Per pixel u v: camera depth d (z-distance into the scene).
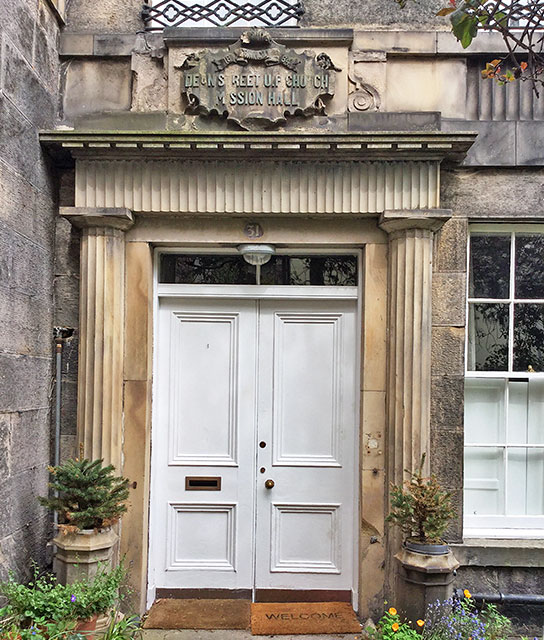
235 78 4.19
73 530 3.59
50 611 3.26
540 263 4.49
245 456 4.57
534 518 4.42
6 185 3.52
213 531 4.57
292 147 4.00
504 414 4.47
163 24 4.39
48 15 4.16
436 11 4.39
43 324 4.11
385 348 4.30
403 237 4.20
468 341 4.47
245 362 4.61
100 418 4.17
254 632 4.05
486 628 3.62
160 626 4.11
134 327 4.29
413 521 3.88
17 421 3.68
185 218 4.31
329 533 4.55
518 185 4.32
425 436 4.15
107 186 4.16
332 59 4.28
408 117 4.27
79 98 4.38
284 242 4.32
